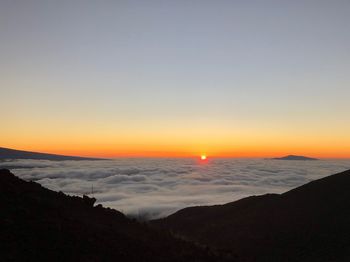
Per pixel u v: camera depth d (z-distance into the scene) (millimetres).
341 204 44156
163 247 15305
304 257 32500
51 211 14602
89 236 13398
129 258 12953
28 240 11648
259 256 35250
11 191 14953
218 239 44625
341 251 31297
